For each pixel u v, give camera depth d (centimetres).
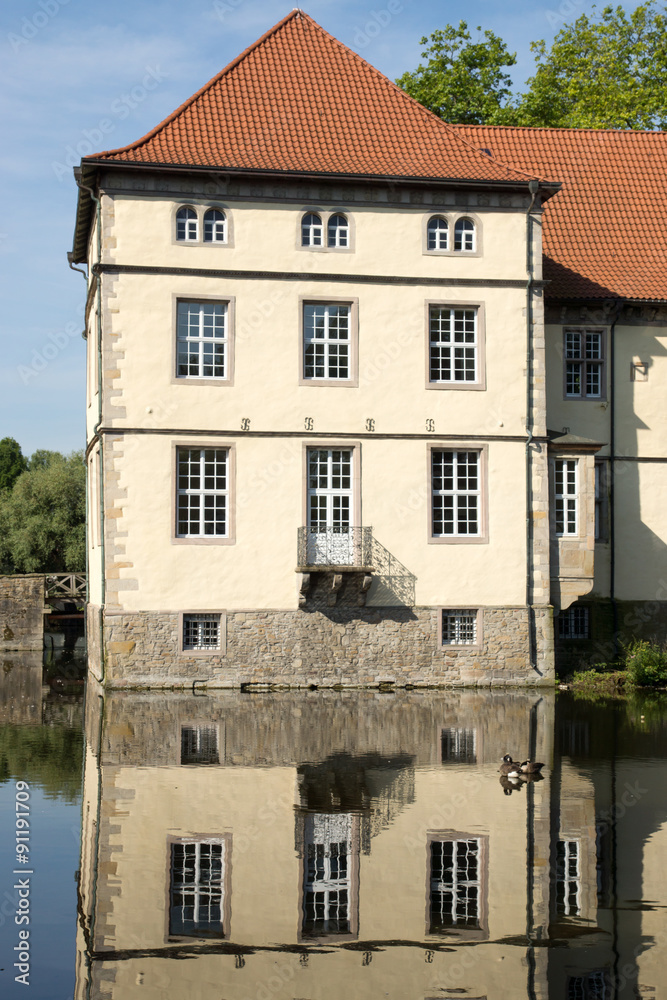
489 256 2681
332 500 2623
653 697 2417
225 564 2545
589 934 953
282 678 2552
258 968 884
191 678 2525
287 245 2603
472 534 2661
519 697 2423
